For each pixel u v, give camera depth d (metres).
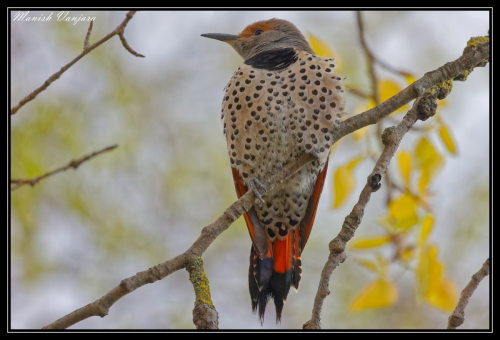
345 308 13.48
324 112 9.20
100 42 7.70
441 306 8.73
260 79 9.41
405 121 7.67
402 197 9.27
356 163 9.82
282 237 9.95
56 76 7.68
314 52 10.91
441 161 9.30
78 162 8.77
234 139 9.61
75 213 13.61
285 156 9.45
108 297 6.38
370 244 9.45
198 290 6.59
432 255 8.87
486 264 7.12
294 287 9.69
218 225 7.23
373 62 10.76
